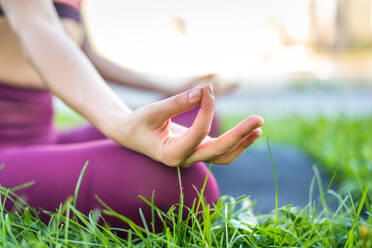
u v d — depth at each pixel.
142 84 1.41
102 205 0.69
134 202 0.67
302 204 1.30
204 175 0.72
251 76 11.62
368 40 16.50
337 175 1.65
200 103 0.55
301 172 1.86
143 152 0.65
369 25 16.50
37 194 0.72
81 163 0.71
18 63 0.98
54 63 0.70
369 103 6.78
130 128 0.62
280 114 4.94
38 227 0.69
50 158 0.74
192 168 0.71
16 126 1.01
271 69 12.11
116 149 0.71
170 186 0.67
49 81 0.71
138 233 0.63
